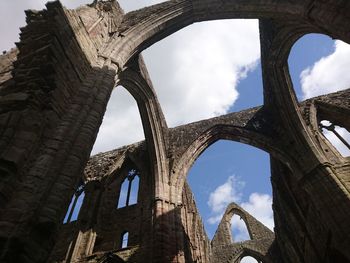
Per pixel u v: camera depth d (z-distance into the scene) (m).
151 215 15.83
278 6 11.22
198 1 13.17
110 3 12.62
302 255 19.56
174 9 13.26
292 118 17.44
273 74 17.31
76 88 8.37
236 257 28.75
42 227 5.39
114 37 11.75
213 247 30.34
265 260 27.67
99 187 20.16
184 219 20.88
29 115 6.23
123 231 17.84
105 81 9.45
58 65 7.56
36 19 8.30
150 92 17.80
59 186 6.09
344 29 8.35
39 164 6.04
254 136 18.69
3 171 5.36
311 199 15.21
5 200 5.20
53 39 7.57
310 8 9.65
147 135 18.83
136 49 12.32
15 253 4.78
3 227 4.91
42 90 6.88
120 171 21.67
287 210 19.78
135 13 13.60
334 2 8.62
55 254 17.34
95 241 17.61
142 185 19.48
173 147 19.52
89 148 7.50
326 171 14.87
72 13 9.29
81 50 9.15
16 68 7.40
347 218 12.98
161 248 13.73
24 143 5.81
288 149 17.28
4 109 6.27
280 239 23.94
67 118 7.44
